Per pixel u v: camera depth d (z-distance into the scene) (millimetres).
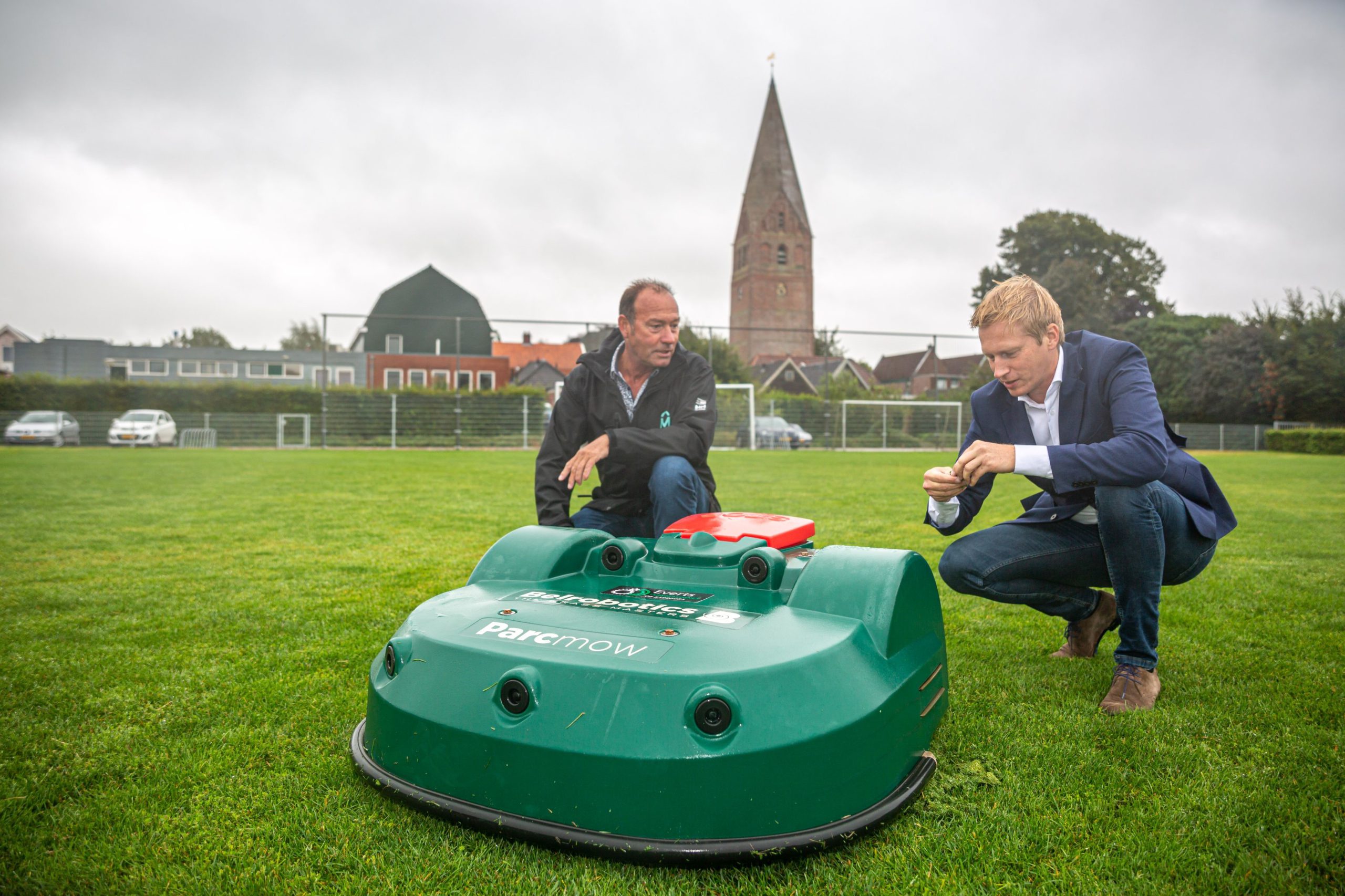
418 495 8945
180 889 1383
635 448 2625
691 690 1380
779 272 65438
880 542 5461
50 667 2621
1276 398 32156
